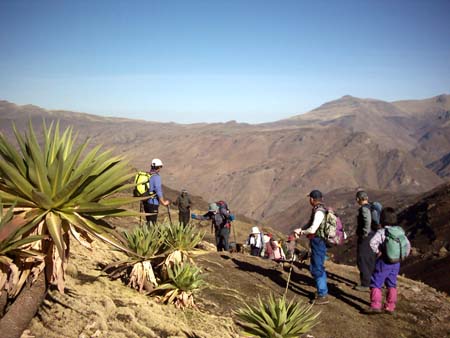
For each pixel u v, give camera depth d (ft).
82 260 20.35
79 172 9.98
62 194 9.22
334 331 21.22
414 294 30.53
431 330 23.90
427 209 275.39
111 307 15.38
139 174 25.95
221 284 24.26
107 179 9.97
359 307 25.21
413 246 236.43
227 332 18.04
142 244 18.78
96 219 10.48
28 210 9.50
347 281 30.99
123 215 10.38
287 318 14.39
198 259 28.94
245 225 94.17
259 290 24.91
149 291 18.63
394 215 24.35
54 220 9.46
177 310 18.28
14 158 9.46
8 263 8.93
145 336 14.44
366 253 28.45
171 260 19.53
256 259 33.83
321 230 23.99
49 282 9.92
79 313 13.99
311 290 27.09
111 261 21.99
